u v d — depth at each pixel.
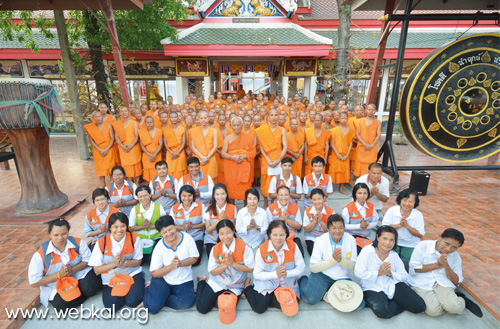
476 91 5.78
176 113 6.17
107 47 10.07
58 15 8.76
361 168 6.51
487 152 6.23
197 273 3.98
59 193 6.02
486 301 3.33
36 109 5.10
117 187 4.77
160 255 3.33
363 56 12.12
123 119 6.56
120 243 3.39
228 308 3.09
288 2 12.19
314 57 11.85
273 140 5.53
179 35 11.73
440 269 3.32
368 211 4.16
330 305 3.43
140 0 7.80
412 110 5.85
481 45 5.46
